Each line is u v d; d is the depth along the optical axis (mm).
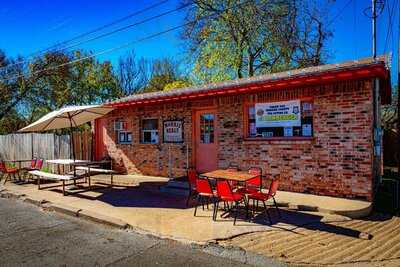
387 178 13477
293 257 5133
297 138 9367
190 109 11867
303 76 8555
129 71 39625
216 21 26234
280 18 24703
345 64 10555
